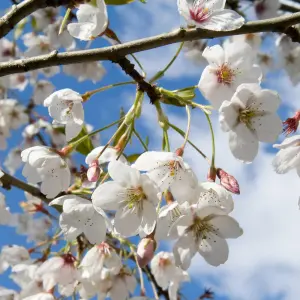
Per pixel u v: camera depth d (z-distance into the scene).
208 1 0.53
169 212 0.53
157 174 0.52
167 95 0.55
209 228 0.53
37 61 0.53
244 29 0.52
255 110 0.53
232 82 0.54
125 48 0.53
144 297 0.59
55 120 0.57
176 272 0.70
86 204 0.56
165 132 0.54
